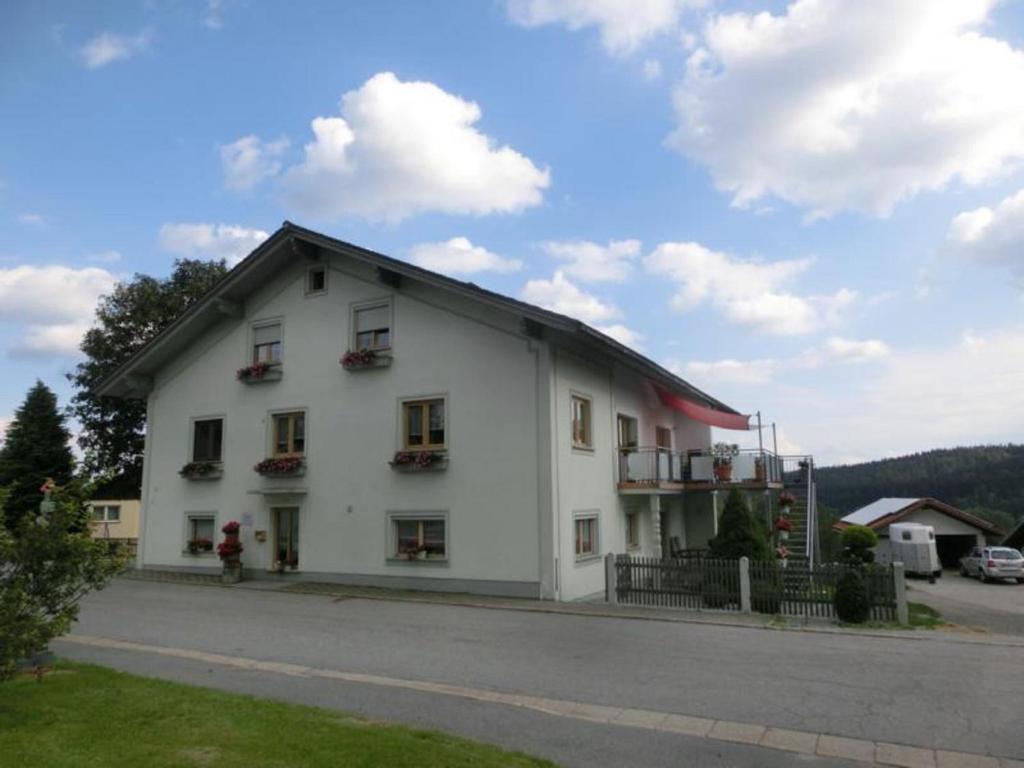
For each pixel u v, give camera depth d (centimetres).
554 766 611
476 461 1800
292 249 2089
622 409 2242
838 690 883
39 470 3612
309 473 2033
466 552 1783
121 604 1602
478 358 1830
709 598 1538
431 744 620
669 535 2575
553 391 1759
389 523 1891
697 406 2592
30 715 673
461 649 1127
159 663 1013
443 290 1878
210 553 2186
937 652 1112
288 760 564
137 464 3981
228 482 2177
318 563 1986
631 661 1044
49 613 729
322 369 2053
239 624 1347
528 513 1723
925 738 710
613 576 1622
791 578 1484
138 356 2311
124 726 645
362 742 611
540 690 882
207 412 2258
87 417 3872
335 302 2058
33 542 718
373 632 1269
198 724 655
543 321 1677
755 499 2650
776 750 677
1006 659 1062
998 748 684
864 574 1425
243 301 2231
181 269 3938
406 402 1912
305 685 896
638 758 652
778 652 1107
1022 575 3603
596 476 1988
